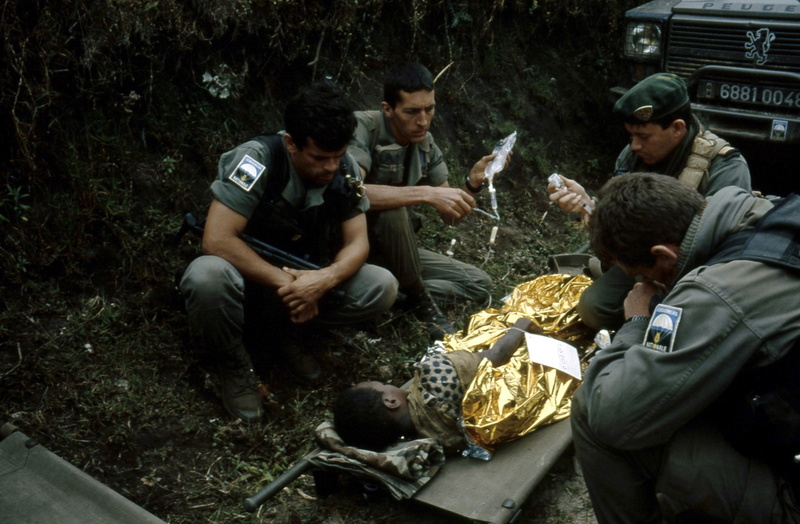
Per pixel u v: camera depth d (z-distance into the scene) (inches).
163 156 140.2
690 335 71.0
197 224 118.3
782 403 69.3
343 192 115.9
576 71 227.6
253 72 157.6
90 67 129.6
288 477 97.3
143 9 134.2
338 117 105.7
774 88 182.9
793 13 178.4
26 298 116.5
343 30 168.6
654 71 208.5
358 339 134.3
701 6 195.9
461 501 94.7
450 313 148.9
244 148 111.7
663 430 73.8
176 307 125.6
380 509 101.7
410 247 134.8
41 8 124.4
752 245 71.6
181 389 115.3
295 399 120.1
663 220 75.4
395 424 99.7
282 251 116.6
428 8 191.3
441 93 192.4
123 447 104.9
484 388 103.1
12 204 120.9
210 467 106.3
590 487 87.0
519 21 217.3
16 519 84.5
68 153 127.3
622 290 122.6
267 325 125.6
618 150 222.8
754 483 73.4
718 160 118.8
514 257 171.6
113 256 126.3
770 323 68.7
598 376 80.1
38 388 107.7
